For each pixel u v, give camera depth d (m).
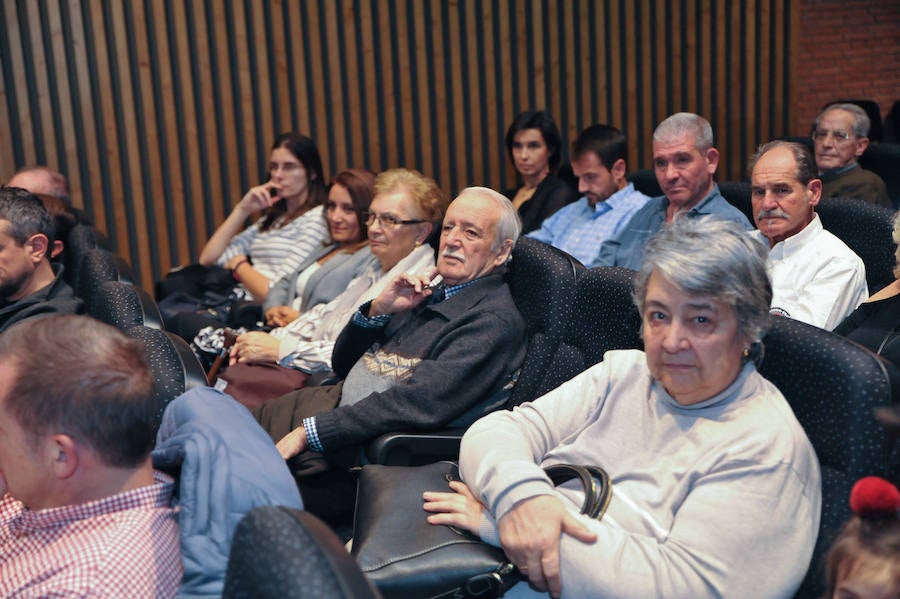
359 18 5.18
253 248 4.07
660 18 5.61
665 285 1.38
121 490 1.13
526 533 1.36
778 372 1.45
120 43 4.83
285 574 0.73
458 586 1.40
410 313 2.36
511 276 2.29
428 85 5.35
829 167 4.00
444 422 2.05
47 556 1.08
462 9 5.30
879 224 2.54
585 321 2.01
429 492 1.56
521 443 1.55
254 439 1.30
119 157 4.95
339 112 5.20
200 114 5.05
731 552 1.27
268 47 5.07
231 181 5.12
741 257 1.34
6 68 4.72
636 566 1.31
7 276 2.44
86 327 1.14
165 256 5.09
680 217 1.44
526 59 5.45
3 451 1.10
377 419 2.03
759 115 5.91
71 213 3.54
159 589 1.09
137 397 1.12
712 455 1.36
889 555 0.91
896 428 1.25
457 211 2.26
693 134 2.98
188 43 4.96
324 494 2.10
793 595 1.30
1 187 2.51
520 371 2.10
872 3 7.36
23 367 1.08
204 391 1.42
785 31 5.88
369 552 1.44
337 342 2.40
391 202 2.74
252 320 3.64
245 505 1.20
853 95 7.47
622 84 5.65
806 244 2.52
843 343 1.36
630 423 1.51
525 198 4.55
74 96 4.84
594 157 3.73
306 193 4.02
